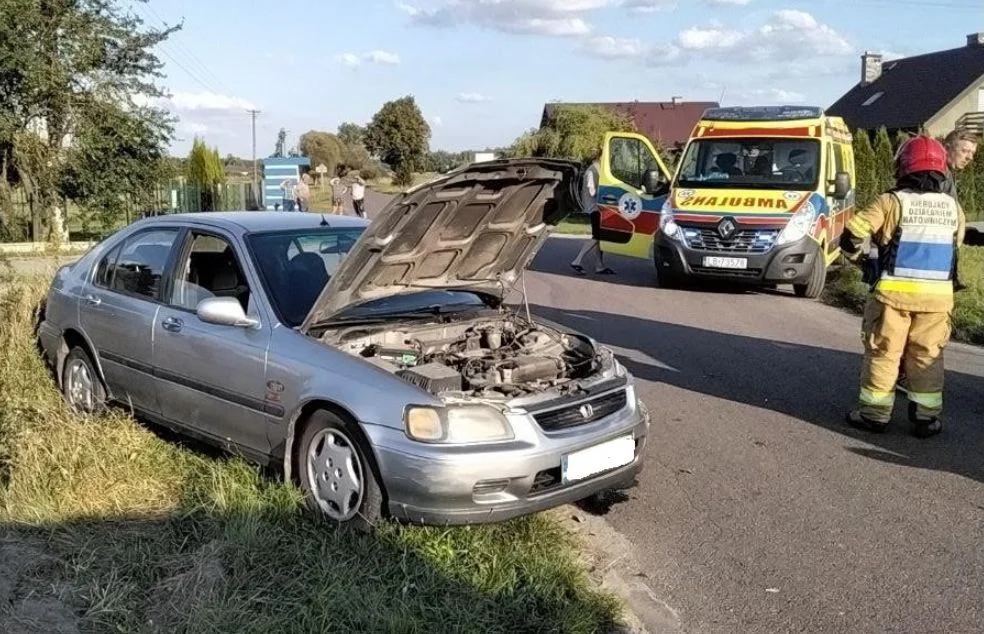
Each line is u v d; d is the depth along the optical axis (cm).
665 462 577
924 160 610
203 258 532
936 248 605
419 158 8600
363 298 496
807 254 1262
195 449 538
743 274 1286
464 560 404
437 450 400
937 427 633
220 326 492
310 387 439
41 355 662
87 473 467
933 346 616
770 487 537
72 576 381
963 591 413
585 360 504
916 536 471
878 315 624
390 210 441
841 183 1311
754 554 448
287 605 356
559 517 481
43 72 1933
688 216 1322
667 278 1387
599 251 1574
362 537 417
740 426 656
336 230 556
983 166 3241
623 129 3481
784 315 1150
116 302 566
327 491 439
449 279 543
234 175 6278
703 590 411
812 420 673
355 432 424
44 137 2038
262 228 532
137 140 2148
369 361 441
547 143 3459
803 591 411
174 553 401
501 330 539
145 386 543
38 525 425
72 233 2367
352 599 359
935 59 4669
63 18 1992
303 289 494
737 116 1405
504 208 516
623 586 410
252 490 454
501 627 354
